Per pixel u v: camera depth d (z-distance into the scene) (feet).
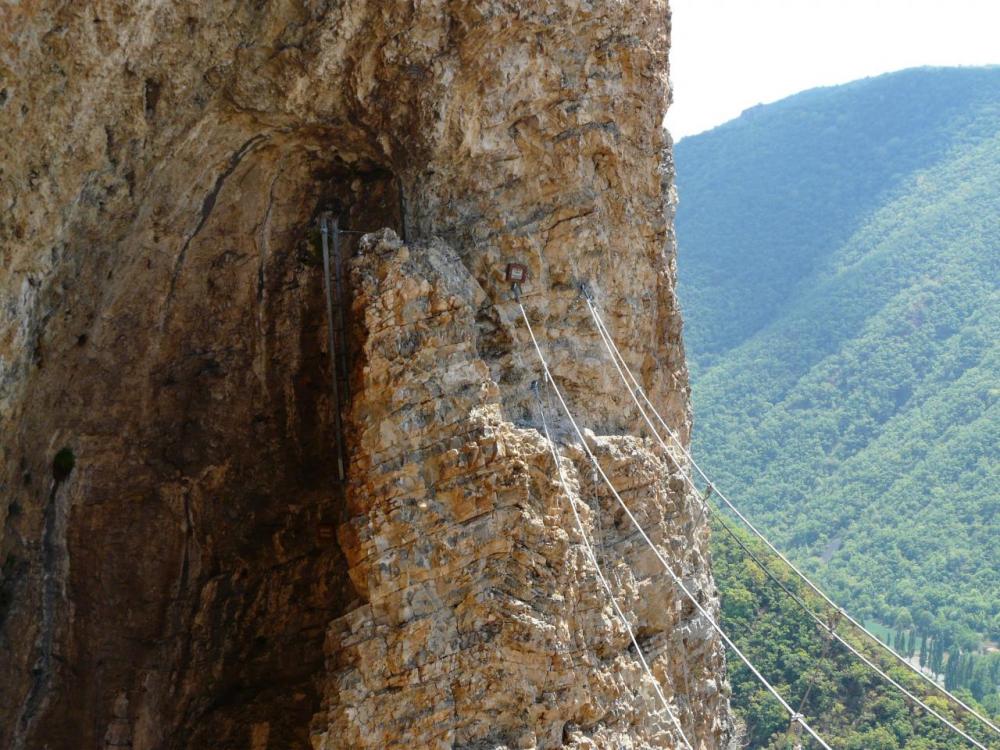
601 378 92.17
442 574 73.67
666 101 98.89
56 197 62.85
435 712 71.97
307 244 83.51
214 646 83.35
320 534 84.84
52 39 58.80
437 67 79.92
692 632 102.63
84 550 77.97
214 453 82.33
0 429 66.44
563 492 80.53
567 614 78.07
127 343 76.48
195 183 75.41
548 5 84.79
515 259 87.35
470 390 75.87
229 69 72.18
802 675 228.63
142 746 80.48
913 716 220.64
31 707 76.89
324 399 83.92
